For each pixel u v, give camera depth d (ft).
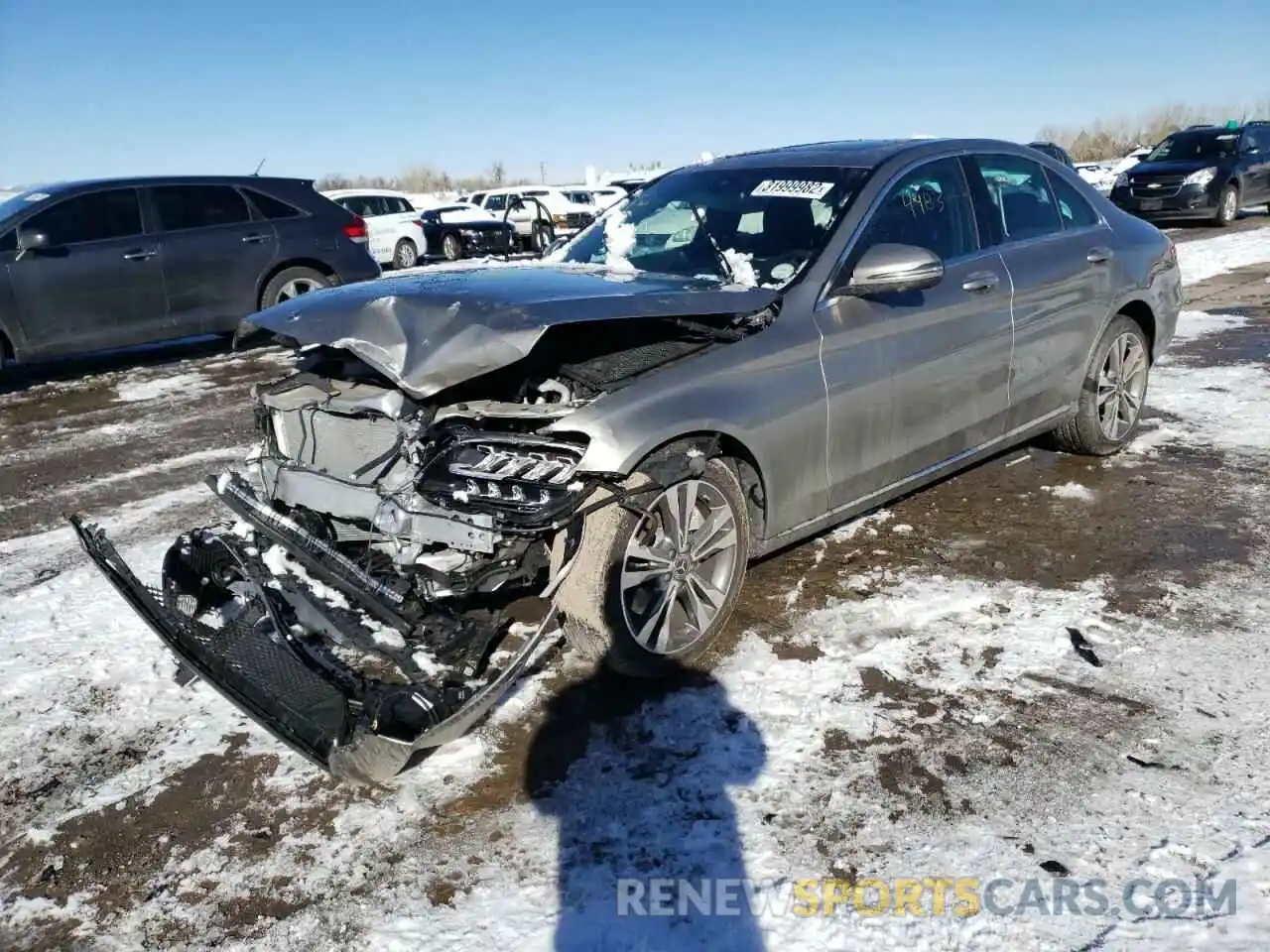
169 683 11.08
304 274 32.14
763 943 7.07
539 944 7.16
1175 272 17.51
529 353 10.05
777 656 10.88
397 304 10.09
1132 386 17.02
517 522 8.77
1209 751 8.96
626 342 11.03
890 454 12.65
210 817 8.79
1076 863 7.70
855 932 7.13
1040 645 10.91
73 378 28.78
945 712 9.73
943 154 14.03
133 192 29.07
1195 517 14.28
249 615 9.81
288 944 7.34
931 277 11.51
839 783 8.74
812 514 11.96
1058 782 8.63
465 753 9.44
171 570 10.42
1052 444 17.39
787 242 12.60
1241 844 7.78
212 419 23.17
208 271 30.01
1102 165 99.55
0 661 11.60
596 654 10.11
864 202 12.67
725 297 10.93
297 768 9.45
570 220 72.38
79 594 13.50
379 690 8.52
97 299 28.17
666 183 15.10
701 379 10.44
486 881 7.83
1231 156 57.67
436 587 9.23
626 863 7.93
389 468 9.82
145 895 7.91
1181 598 11.84
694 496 10.39
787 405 11.08
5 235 26.81
